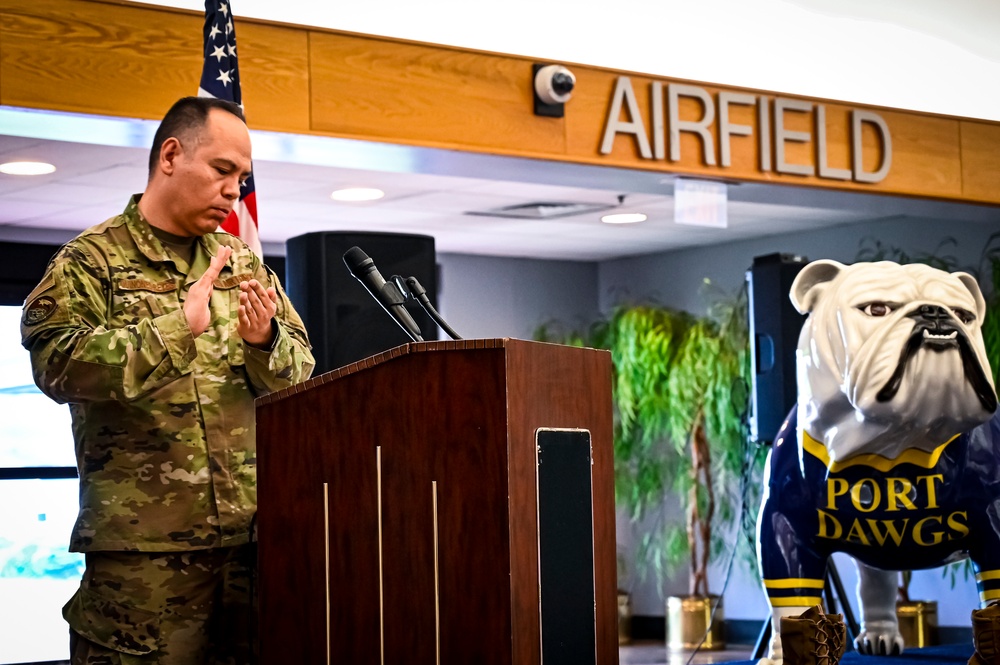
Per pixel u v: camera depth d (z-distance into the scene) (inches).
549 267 516.7
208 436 129.1
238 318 126.7
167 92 232.4
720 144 296.7
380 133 255.8
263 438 114.3
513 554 101.5
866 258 427.5
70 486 406.9
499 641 101.0
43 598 401.4
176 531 126.9
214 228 133.2
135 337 117.6
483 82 268.7
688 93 292.5
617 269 519.2
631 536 487.8
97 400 119.5
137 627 126.5
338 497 109.7
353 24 260.2
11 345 404.8
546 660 105.0
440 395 104.7
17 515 399.5
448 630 103.3
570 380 111.3
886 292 178.7
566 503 109.2
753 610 447.8
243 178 137.2
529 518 103.9
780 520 189.3
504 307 505.4
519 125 272.7
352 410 109.2
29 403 404.8
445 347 104.5
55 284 123.4
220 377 130.6
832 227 440.1
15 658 396.5
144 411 126.8
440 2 270.5
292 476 112.3
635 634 483.8
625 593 475.8
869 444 181.3
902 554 188.2
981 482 183.2
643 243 477.4
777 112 304.0
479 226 432.8
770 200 328.8
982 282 391.2
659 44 297.0
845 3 321.1
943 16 333.1
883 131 317.7
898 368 173.2
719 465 451.5
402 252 236.2
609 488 116.6
